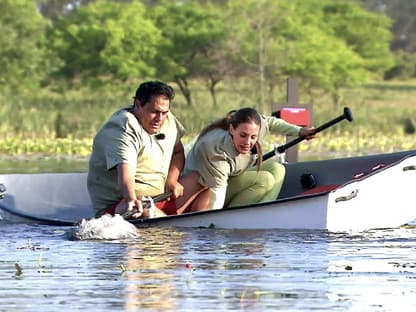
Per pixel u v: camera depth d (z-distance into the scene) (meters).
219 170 28.59
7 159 59.31
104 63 124.12
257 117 28.62
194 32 119.56
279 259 23.03
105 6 136.75
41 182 32.72
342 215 27.84
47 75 128.38
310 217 27.61
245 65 117.00
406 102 140.12
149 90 27.75
